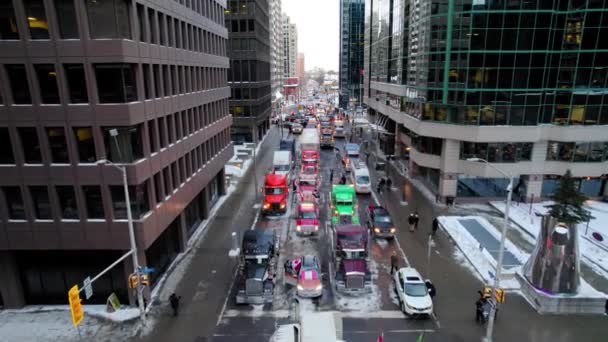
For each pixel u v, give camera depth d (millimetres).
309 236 30703
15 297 21062
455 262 26156
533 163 36531
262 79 73688
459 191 38750
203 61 31547
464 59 34906
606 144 35500
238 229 32062
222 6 38500
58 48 17797
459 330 19062
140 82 19953
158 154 22062
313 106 149750
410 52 45062
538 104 34969
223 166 39656
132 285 18406
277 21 146750
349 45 137250
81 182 19312
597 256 26672
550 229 20812
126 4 18906
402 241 29594
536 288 21234
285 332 16734
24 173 19141
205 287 23297
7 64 18016
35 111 18500
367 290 22266
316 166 45625
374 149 64562
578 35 33719
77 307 14703
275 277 24328
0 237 19875
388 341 18234
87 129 18938
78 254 21188
